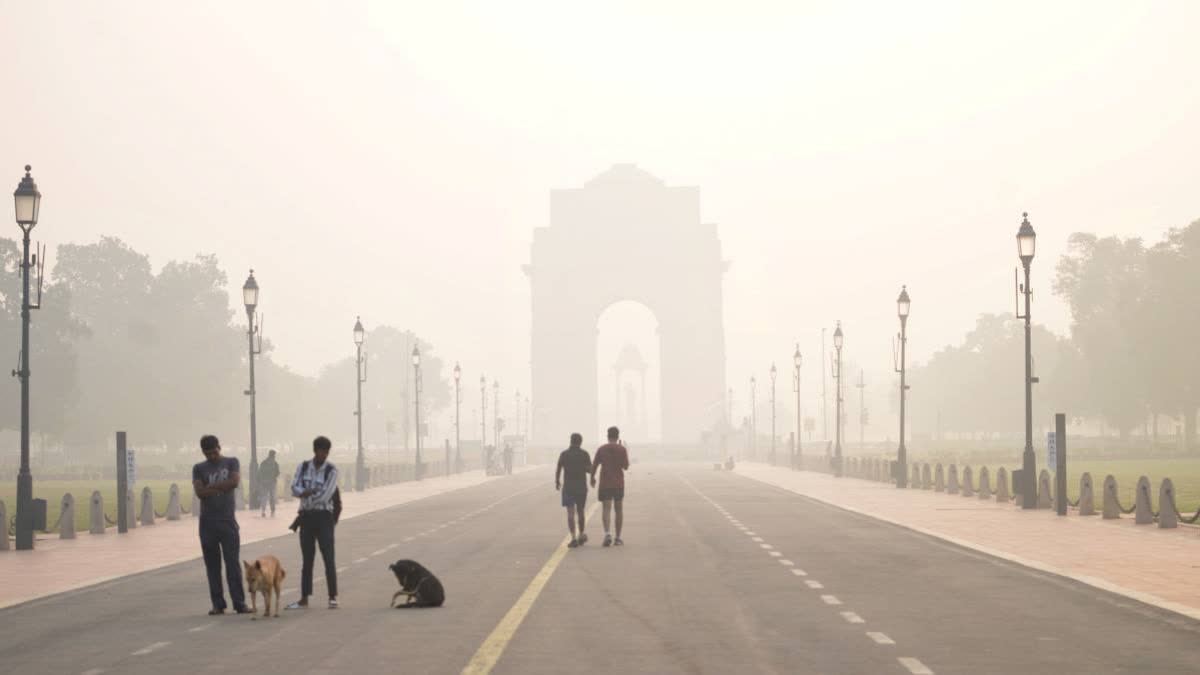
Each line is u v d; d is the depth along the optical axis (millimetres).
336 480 22422
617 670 15641
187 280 148875
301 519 22297
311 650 17578
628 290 177750
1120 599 22109
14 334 118812
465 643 17922
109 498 71438
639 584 25016
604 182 179625
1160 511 38188
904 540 35281
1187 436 126188
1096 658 16250
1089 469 88812
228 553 21766
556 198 179500
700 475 98500
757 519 45000
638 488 73375
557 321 177875
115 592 25328
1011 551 31109
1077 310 139250
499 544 35344
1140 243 137375
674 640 17969
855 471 90062
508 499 63188
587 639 18109
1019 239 49844
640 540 36094
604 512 34312
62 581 27422
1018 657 16375
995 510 48750
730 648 17234
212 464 21891
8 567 30812
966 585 24375
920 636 18156
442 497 66438
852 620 19812
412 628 19453
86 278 145375
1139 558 29141
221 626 20156
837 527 40625
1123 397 130500
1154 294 123875
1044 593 23016
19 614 22047
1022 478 49438
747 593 23422
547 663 16172
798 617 20203
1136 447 123188
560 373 177250
